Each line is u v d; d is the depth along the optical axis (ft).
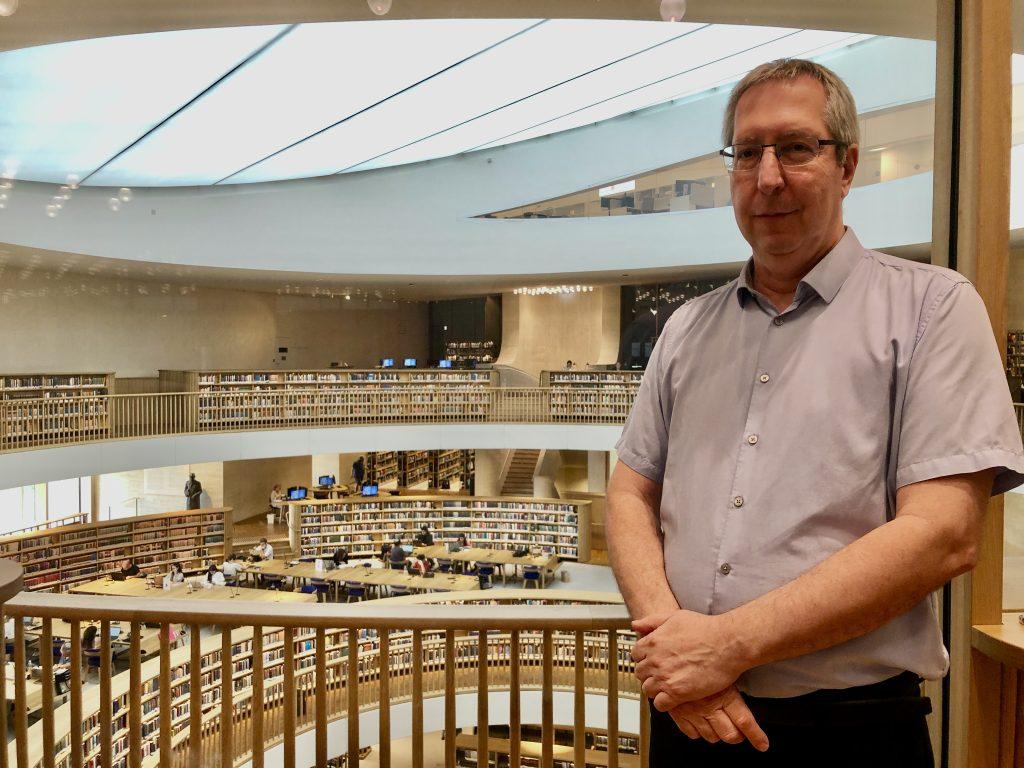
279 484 49.65
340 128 34.88
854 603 3.29
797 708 3.79
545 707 5.76
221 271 46.01
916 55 16.28
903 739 3.72
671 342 4.76
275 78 26.43
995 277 5.28
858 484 3.70
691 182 34.53
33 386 36.86
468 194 45.57
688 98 32.60
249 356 55.62
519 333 52.19
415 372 52.26
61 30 13.79
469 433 48.21
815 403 3.84
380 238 47.16
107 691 6.28
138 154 33.71
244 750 15.24
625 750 24.99
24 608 6.35
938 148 5.67
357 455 57.06
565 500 49.14
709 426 4.23
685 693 3.54
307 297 59.72
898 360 3.71
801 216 3.90
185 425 44.06
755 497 3.90
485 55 25.75
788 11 12.66
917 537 3.33
